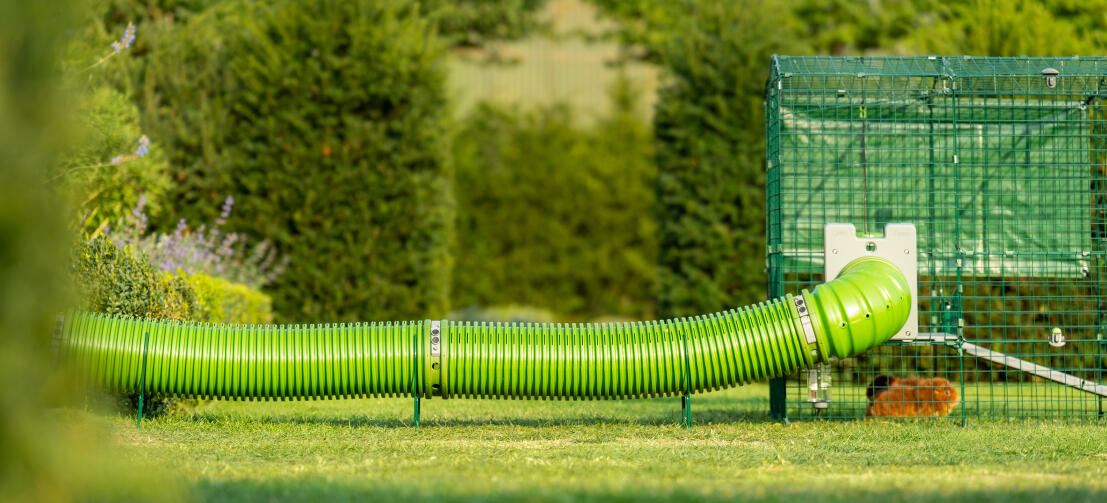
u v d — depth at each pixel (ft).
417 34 164.96
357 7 162.30
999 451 76.89
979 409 107.55
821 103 106.01
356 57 160.45
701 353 90.33
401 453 73.97
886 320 91.71
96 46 130.41
